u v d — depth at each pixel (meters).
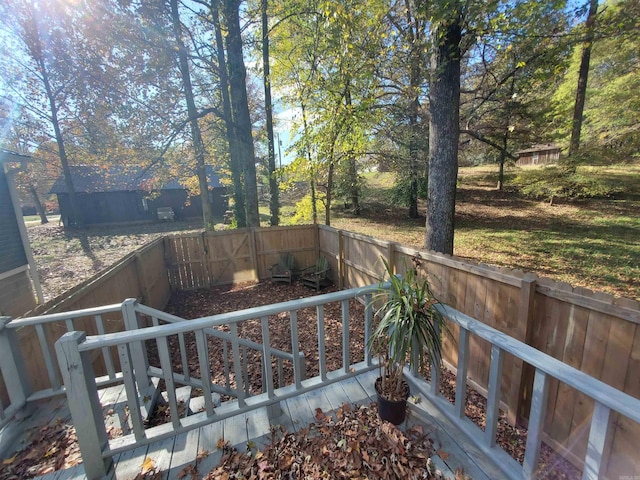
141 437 1.83
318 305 2.22
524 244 7.59
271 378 2.10
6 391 2.31
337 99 6.61
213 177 19.98
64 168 15.14
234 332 1.96
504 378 2.61
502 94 7.33
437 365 2.10
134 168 9.30
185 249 7.23
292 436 1.95
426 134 8.93
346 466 1.73
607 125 8.70
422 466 1.72
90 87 7.71
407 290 1.95
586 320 1.94
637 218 8.91
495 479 1.63
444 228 4.72
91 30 7.11
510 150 10.52
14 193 5.38
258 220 8.78
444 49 4.26
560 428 2.18
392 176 12.53
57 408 2.37
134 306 2.48
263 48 8.86
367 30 5.30
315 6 6.20
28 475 1.81
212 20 8.42
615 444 1.81
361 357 4.03
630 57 8.09
